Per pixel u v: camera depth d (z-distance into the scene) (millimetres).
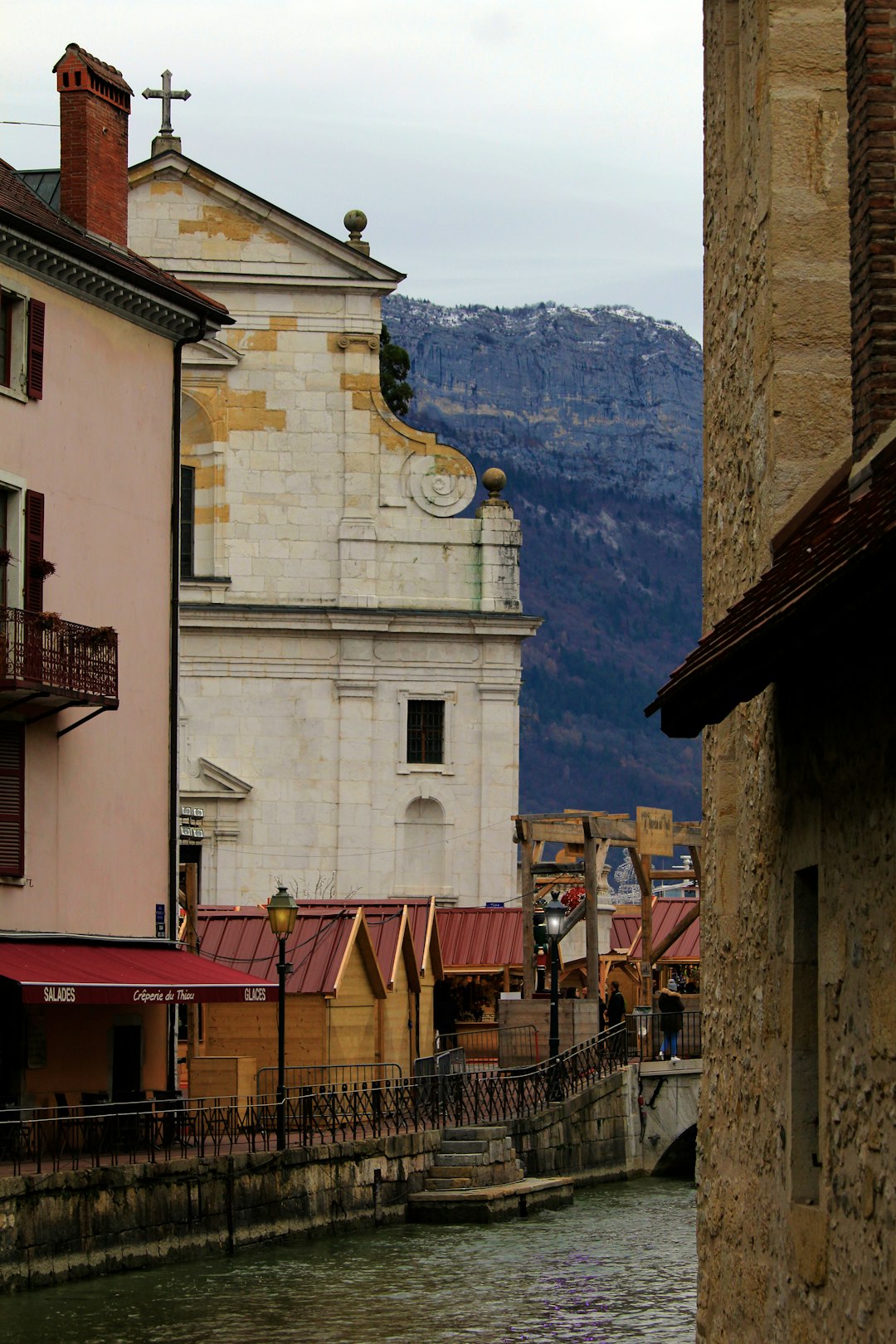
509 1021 65438
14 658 46344
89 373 50875
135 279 51938
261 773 80500
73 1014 47688
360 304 82375
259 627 80812
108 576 51281
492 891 81000
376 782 80875
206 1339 35219
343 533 81688
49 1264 38562
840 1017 14305
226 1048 57656
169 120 81750
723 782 18594
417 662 81625
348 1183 48500
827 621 13172
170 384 54125
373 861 80438
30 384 48562
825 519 14969
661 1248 46312
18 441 48188
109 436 51562
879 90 15188
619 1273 42781
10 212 47250
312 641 81125
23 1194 37906
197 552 81562
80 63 54156
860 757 13867
